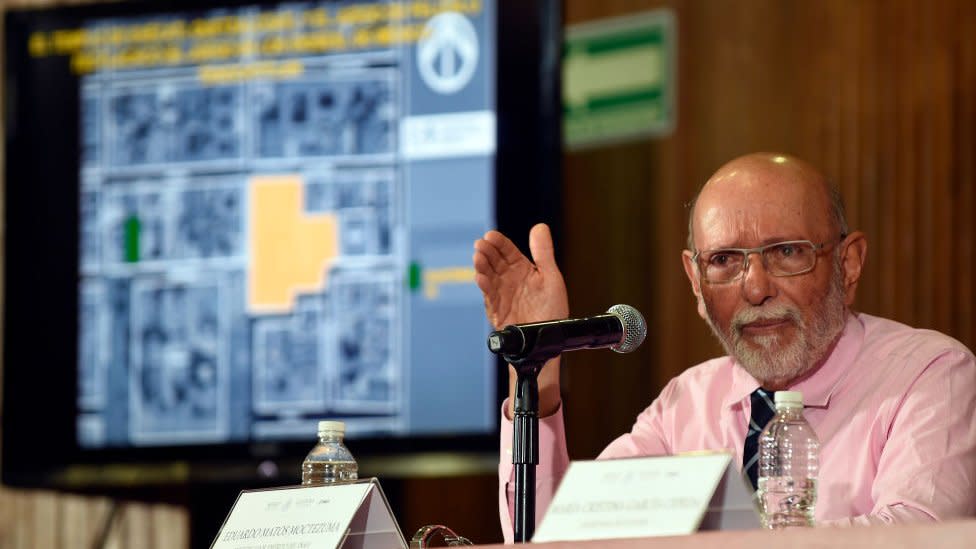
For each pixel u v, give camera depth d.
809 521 3.99
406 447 8.41
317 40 8.91
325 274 8.71
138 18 9.23
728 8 10.28
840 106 9.60
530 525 3.71
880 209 9.33
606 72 10.75
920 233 9.16
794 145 9.88
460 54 8.66
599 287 10.54
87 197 9.20
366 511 3.63
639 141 10.54
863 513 4.77
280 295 8.77
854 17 9.62
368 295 8.62
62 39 9.35
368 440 8.48
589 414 10.32
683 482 3.13
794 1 9.98
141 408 8.92
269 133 8.93
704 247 4.90
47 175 9.28
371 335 8.59
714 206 4.89
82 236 9.17
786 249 4.80
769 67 10.06
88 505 9.96
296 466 8.59
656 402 5.61
